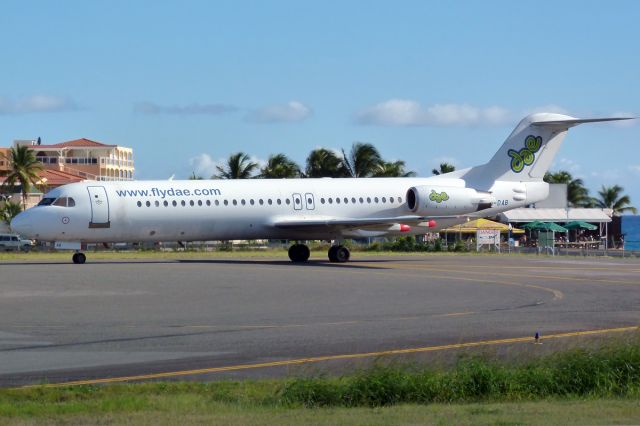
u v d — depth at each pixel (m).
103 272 62.78
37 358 28.05
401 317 38.00
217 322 36.38
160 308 41.09
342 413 20.56
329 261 81.31
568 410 20.55
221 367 26.66
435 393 23.05
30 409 20.75
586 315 38.66
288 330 34.03
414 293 48.44
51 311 39.88
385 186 81.94
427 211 79.44
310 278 58.12
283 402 22.05
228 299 45.06
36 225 72.50
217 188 77.25
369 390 22.73
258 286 52.19
